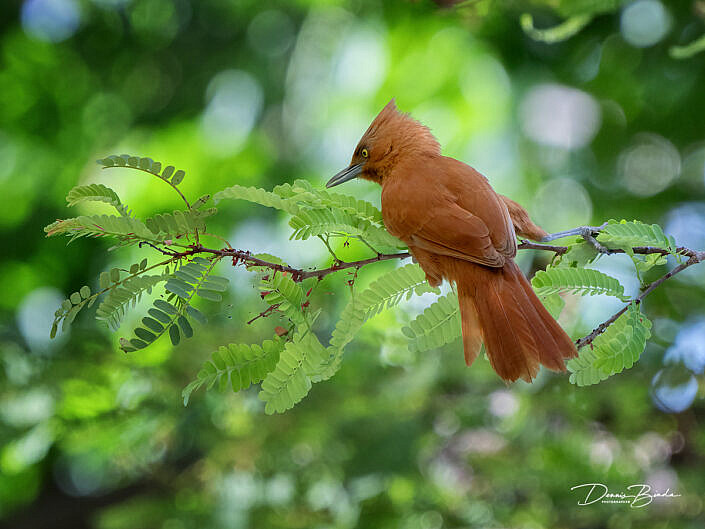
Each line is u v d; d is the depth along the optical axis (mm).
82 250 16172
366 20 15625
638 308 5996
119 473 13477
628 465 11383
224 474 11883
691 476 11359
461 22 13820
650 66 14656
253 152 15758
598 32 14922
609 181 15422
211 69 16625
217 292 5070
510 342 6117
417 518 11461
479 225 6504
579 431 11633
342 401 12156
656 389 12211
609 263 12711
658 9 14578
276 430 11922
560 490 11062
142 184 15461
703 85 14398
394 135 7930
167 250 5297
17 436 11633
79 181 16109
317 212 5781
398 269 6414
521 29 14922
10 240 16359
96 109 16953
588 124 15648
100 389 11742
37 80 17000
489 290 6344
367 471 11602
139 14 17094
